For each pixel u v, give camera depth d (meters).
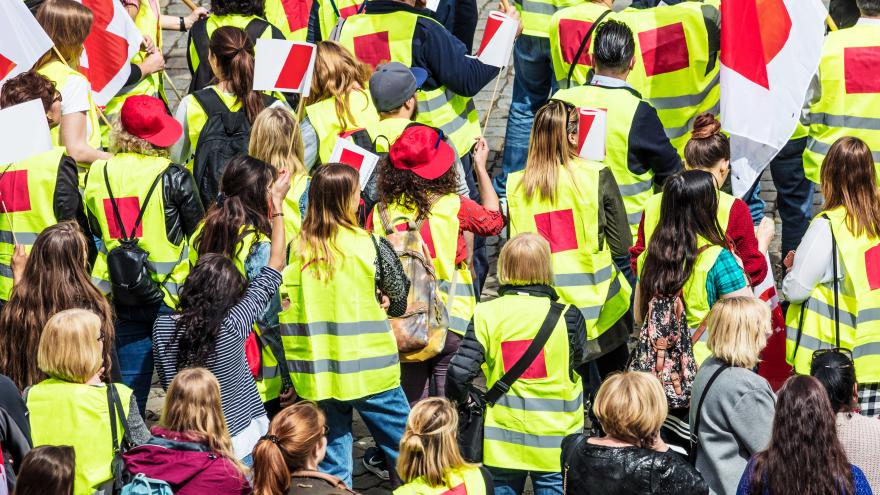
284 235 16.61
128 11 24.19
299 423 12.95
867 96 19.91
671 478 12.71
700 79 21.20
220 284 15.27
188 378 13.60
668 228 16.20
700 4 21.06
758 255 16.73
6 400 14.23
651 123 18.75
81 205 18.27
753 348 14.38
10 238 18.00
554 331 15.34
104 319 15.80
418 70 20.16
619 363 18.48
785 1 18.81
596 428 16.00
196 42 22.91
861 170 16.67
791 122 19.05
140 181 17.77
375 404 16.23
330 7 23.53
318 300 15.95
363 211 17.92
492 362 15.59
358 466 19.31
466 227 17.12
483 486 13.05
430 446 12.91
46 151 17.75
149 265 17.84
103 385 14.47
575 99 19.00
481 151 18.19
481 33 29.69
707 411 14.40
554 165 17.25
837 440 12.57
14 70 19.39
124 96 23.58
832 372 13.98
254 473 12.84
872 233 16.72
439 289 16.92
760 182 25.88
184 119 20.08
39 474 12.28
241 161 16.81
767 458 12.77
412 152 16.83
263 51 18.23
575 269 17.36
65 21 19.58
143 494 12.95
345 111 19.17
